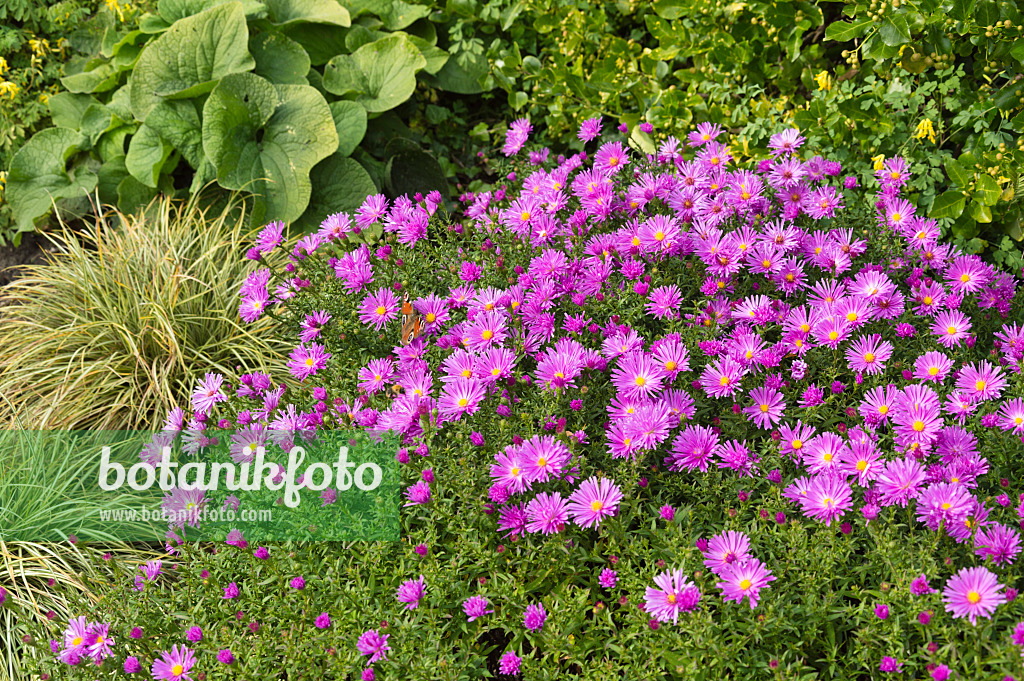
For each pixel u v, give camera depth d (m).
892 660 0.89
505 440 1.03
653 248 1.13
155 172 1.49
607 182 1.20
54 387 1.32
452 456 1.04
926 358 1.04
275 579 1.02
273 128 1.50
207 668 0.98
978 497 0.99
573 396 1.05
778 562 0.95
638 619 0.93
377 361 1.11
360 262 1.18
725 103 1.41
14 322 1.37
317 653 0.96
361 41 1.59
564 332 1.12
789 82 1.42
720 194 1.18
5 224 1.59
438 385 1.10
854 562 0.98
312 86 1.56
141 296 1.37
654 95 1.47
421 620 0.98
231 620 1.01
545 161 1.36
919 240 1.16
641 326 1.11
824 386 1.07
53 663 1.00
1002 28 1.22
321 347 1.14
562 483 1.01
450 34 1.63
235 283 1.41
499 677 1.00
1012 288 1.15
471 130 1.63
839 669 0.92
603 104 1.50
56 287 1.42
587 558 0.99
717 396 1.04
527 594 0.99
